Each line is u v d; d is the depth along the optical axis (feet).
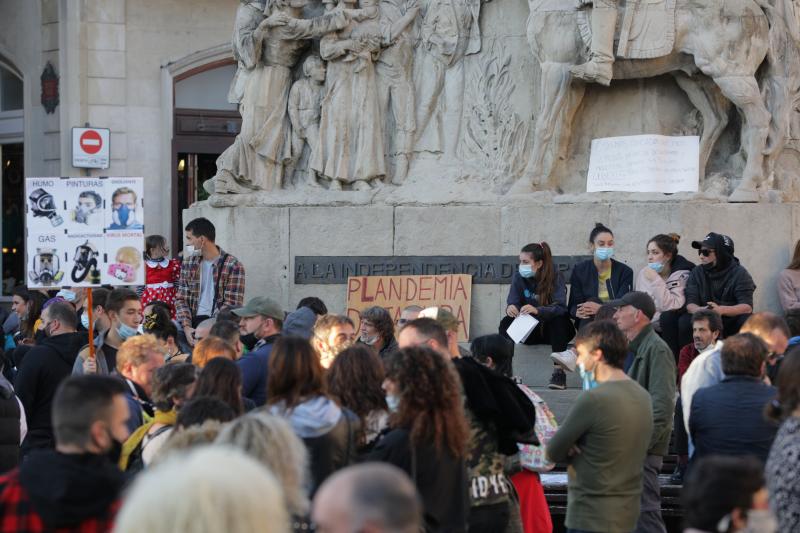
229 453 16.17
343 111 58.59
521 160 57.47
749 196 54.44
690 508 20.01
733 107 56.24
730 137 56.95
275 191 59.41
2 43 98.32
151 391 30.42
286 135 59.72
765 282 54.19
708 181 56.03
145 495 15.62
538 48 55.98
